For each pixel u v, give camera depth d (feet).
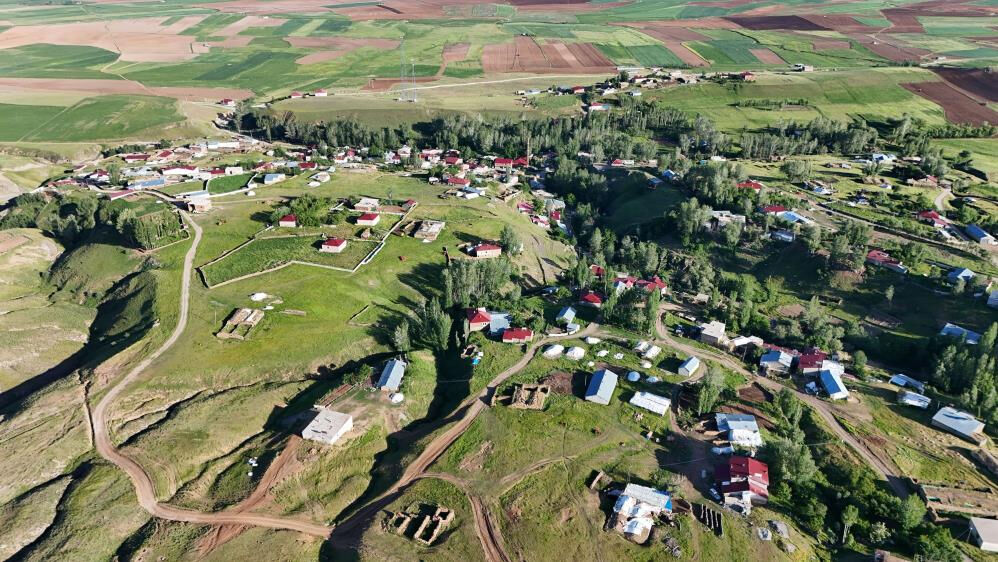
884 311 458.09
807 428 342.44
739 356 414.00
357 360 413.59
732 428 327.47
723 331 433.89
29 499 300.61
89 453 333.83
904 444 328.70
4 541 279.28
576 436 325.21
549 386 366.22
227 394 371.97
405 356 402.72
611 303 452.76
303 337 419.54
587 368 386.93
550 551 261.44
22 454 328.90
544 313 467.11
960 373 371.76
